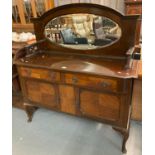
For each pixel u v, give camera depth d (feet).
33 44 5.80
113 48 4.97
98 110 4.75
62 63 4.94
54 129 5.99
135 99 5.68
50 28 5.58
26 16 7.70
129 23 4.44
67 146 5.26
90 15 4.86
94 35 5.07
